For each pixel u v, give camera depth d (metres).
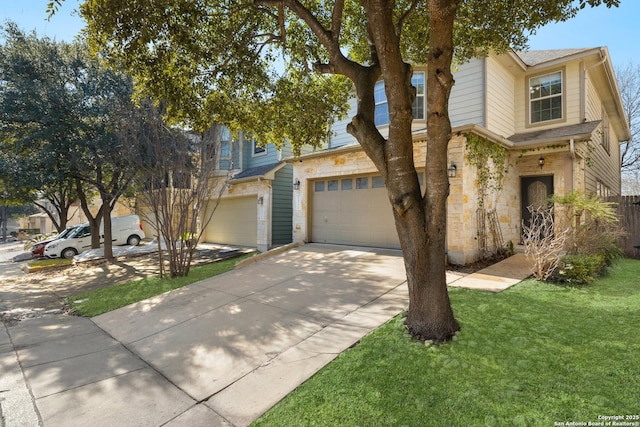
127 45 5.03
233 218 15.03
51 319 6.10
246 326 4.81
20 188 12.77
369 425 2.50
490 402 2.57
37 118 10.85
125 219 17.38
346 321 4.60
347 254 8.91
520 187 10.27
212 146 9.04
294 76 7.61
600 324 3.84
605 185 13.09
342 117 8.43
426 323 3.73
